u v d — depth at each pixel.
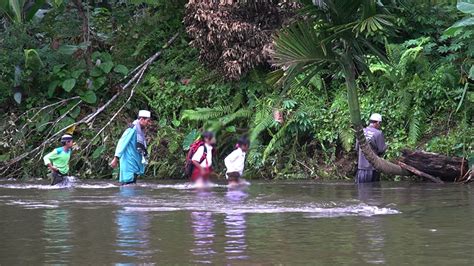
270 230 6.96
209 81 18.77
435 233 6.72
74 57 20.56
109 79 20.17
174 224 7.48
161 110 18.91
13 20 20.94
